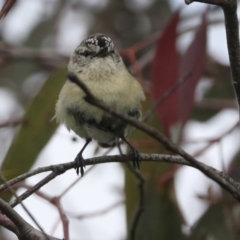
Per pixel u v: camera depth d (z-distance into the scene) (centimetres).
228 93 1456
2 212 668
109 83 890
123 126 902
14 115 1512
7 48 1458
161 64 1117
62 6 1590
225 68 1459
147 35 1602
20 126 1167
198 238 1059
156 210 1042
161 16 1612
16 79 1550
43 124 1169
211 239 1066
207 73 1454
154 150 1122
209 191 1098
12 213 639
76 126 919
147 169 1092
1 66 1443
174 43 1119
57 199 894
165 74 1112
